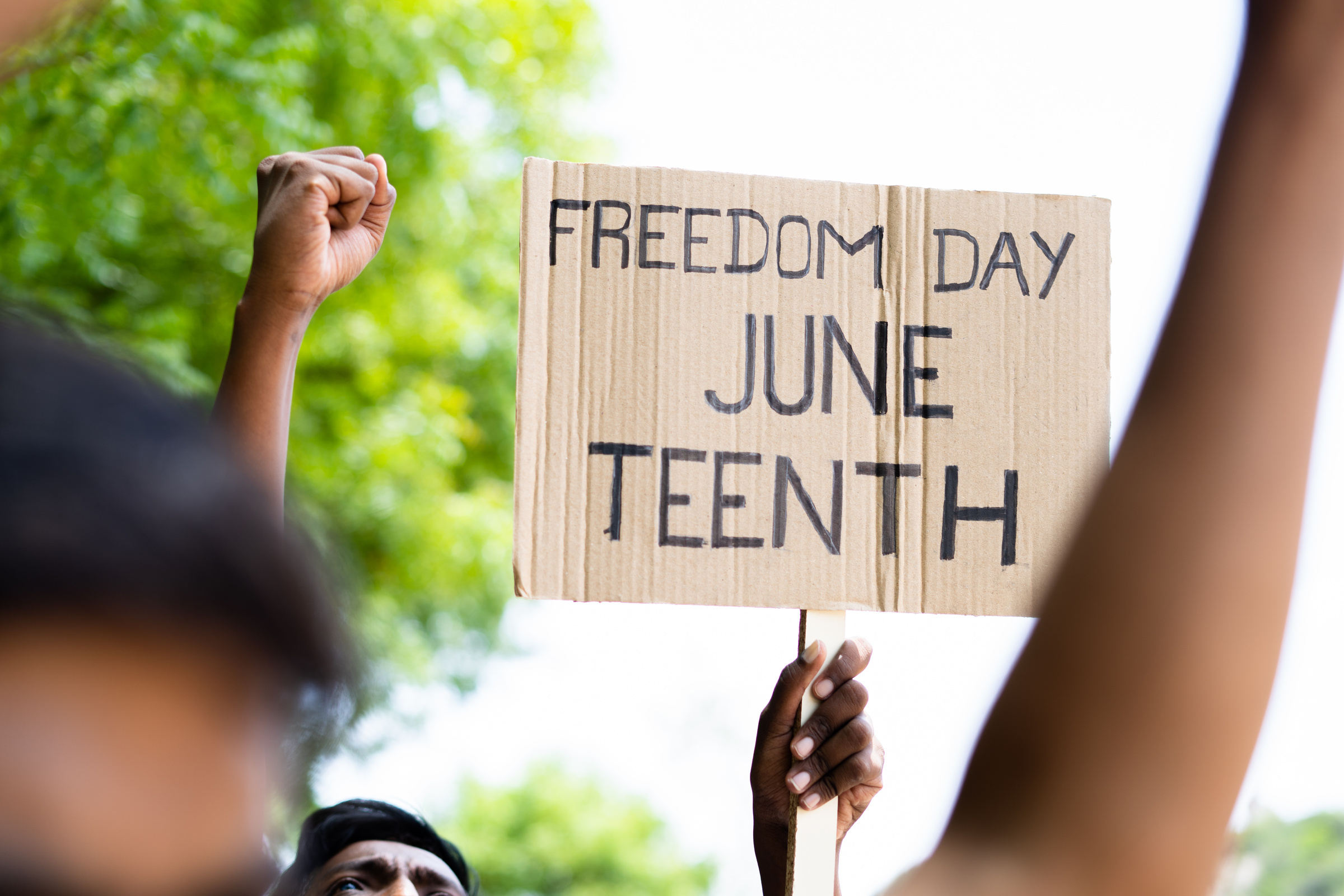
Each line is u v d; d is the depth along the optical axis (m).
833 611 1.52
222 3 4.11
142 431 0.38
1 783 0.36
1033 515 1.55
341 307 5.92
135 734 0.37
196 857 0.38
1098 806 0.43
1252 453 0.45
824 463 1.54
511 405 6.83
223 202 4.32
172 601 0.37
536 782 11.59
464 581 6.21
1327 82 0.47
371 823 1.78
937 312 1.58
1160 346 0.47
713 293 1.55
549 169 1.54
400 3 5.09
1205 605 0.43
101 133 3.57
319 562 0.43
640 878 11.34
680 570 1.50
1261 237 0.46
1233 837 0.43
